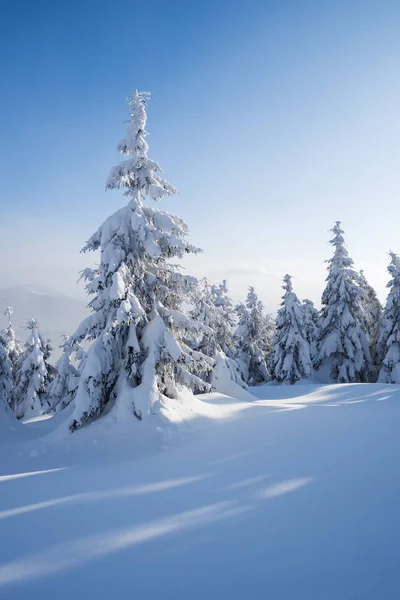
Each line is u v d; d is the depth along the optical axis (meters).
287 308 32.16
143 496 6.33
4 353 16.41
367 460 7.53
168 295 12.89
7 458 9.45
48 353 29.64
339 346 30.39
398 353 30.14
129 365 11.64
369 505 5.57
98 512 5.75
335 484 6.41
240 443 9.20
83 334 11.85
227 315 31.88
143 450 9.34
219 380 17.75
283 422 10.77
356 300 31.45
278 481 6.68
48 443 10.21
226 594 3.82
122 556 4.53
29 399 27.27
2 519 5.56
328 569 4.14
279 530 5.01
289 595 3.77
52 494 6.56
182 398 12.09
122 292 10.98
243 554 4.49
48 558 4.51
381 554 4.36
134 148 12.49
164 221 12.37
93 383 11.02
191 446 9.31
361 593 3.74
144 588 3.95
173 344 11.72
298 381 30.84
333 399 17.72
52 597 3.84
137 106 12.44
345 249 31.45
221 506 5.80
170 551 4.61
